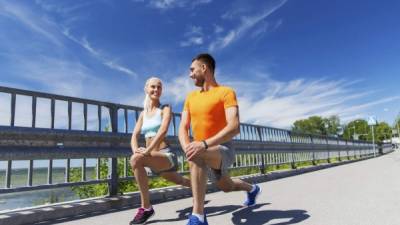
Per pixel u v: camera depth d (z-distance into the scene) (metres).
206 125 3.40
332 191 5.81
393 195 5.02
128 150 5.59
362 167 12.89
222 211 4.36
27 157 3.99
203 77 3.50
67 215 4.29
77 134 4.69
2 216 3.68
